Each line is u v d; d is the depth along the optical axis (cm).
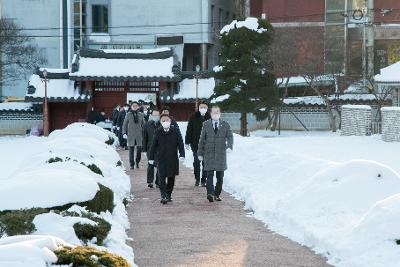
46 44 13375
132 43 13675
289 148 5838
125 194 2897
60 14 13275
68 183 1964
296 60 9806
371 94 9694
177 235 2173
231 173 3547
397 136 6469
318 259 1831
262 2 12688
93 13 13700
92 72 10475
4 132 10856
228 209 2697
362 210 2178
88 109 10575
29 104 10919
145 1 13675
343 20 11556
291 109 10038
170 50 10925
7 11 13375
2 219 1631
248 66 7944
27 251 1155
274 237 2131
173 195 3116
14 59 12012
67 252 1209
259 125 10000
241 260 1833
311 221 2159
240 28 7975
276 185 2939
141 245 2022
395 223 1777
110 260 1221
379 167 2327
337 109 9681
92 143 4184
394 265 1612
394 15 11738
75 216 1738
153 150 2923
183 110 10831
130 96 10738
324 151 5516
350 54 11138
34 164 2919
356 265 1669
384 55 11419
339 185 2297
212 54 14050
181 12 13650
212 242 2064
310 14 11788
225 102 8062
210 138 2897
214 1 14050
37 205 1873
